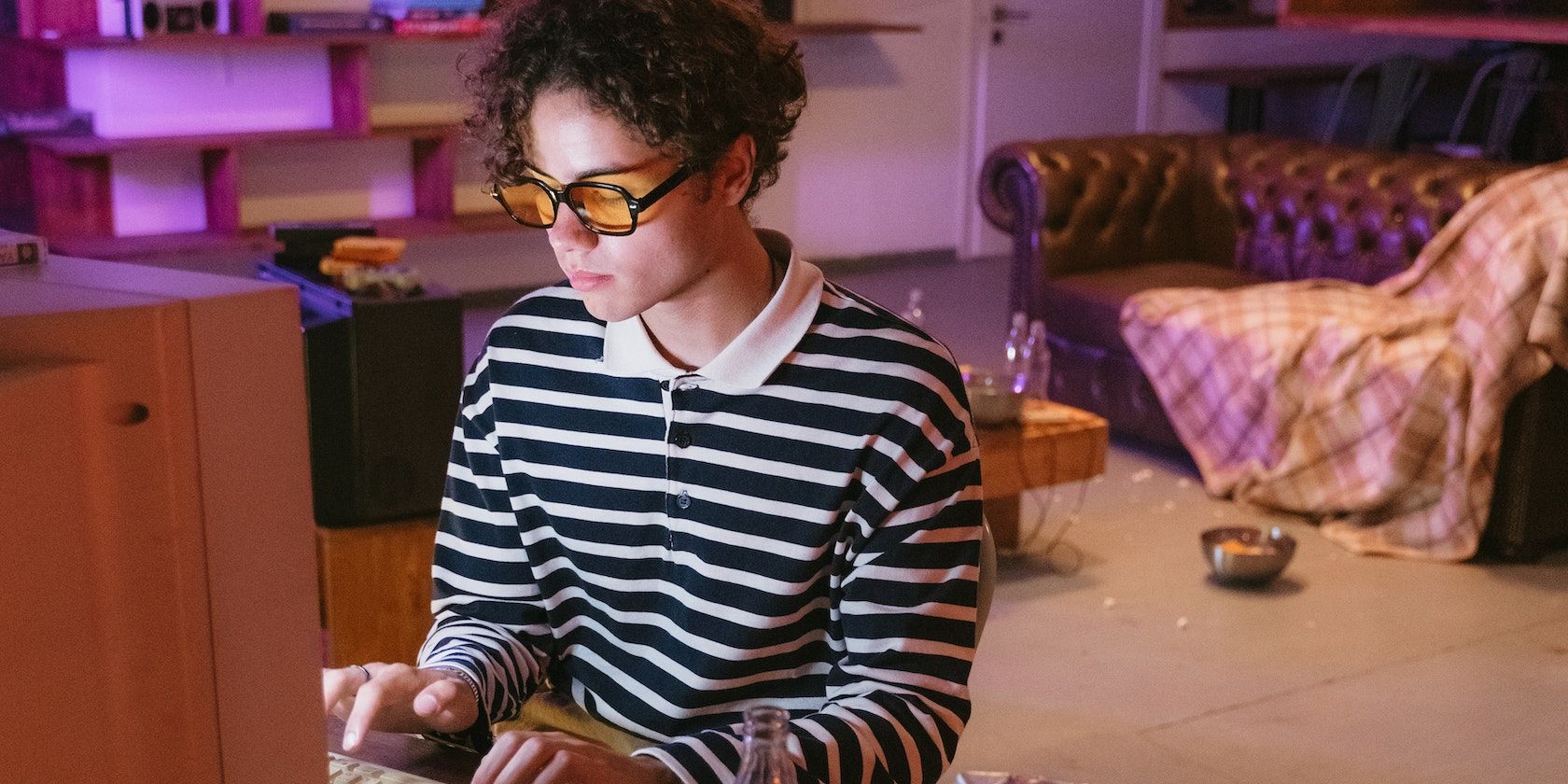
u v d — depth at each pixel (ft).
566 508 4.09
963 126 23.85
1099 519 12.64
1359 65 26.61
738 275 3.80
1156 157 15.96
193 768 2.19
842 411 3.79
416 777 3.63
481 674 4.01
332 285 8.52
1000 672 9.74
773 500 3.84
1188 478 13.76
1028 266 15.42
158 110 16.97
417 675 3.90
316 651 2.32
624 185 3.37
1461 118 21.30
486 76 3.49
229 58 17.31
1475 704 9.32
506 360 4.14
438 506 8.56
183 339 2.08
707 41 3.38
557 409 4.06
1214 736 8.89
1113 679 9.64
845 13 22.30
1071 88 24.66
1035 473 11.37
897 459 3.76
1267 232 15.34
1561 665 9.89
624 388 3.97
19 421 1.92
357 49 17.46
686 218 3.48
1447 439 11.69
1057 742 8.80
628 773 3.31
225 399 2.14
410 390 8.30
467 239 20.20
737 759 3.43
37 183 16.69
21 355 1.97
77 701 2.04
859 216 23.24
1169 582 11.25
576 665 4.31
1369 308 12.98
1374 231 14.23
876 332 3.83
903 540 3.78
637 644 4.14
